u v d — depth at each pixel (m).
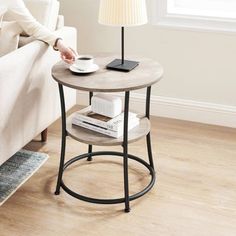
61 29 2.58
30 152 2.60
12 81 2.08
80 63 2.10
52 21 2.53
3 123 2.09
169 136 2.84
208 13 2.87
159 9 2.88
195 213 2.13
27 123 2.29
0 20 2.33
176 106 3.07
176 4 3.01
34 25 2.30
